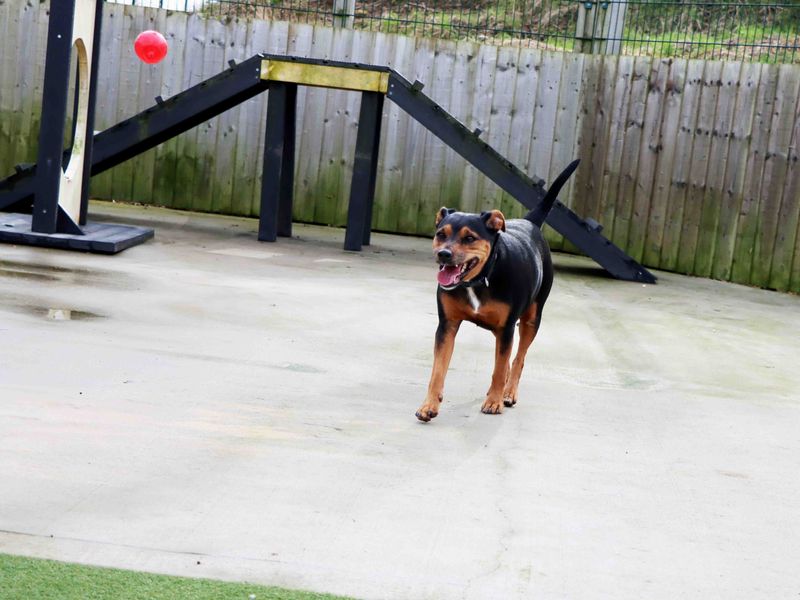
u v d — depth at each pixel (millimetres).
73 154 9125
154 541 3076
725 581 3117
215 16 12336
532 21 12445
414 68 11617
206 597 2730
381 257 9914
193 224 10930
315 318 6738
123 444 3910
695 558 3281
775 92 10172
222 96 9906
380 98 10297
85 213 9320
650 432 4773
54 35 8242
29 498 3311
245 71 9867
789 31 11273
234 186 11992
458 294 4625
